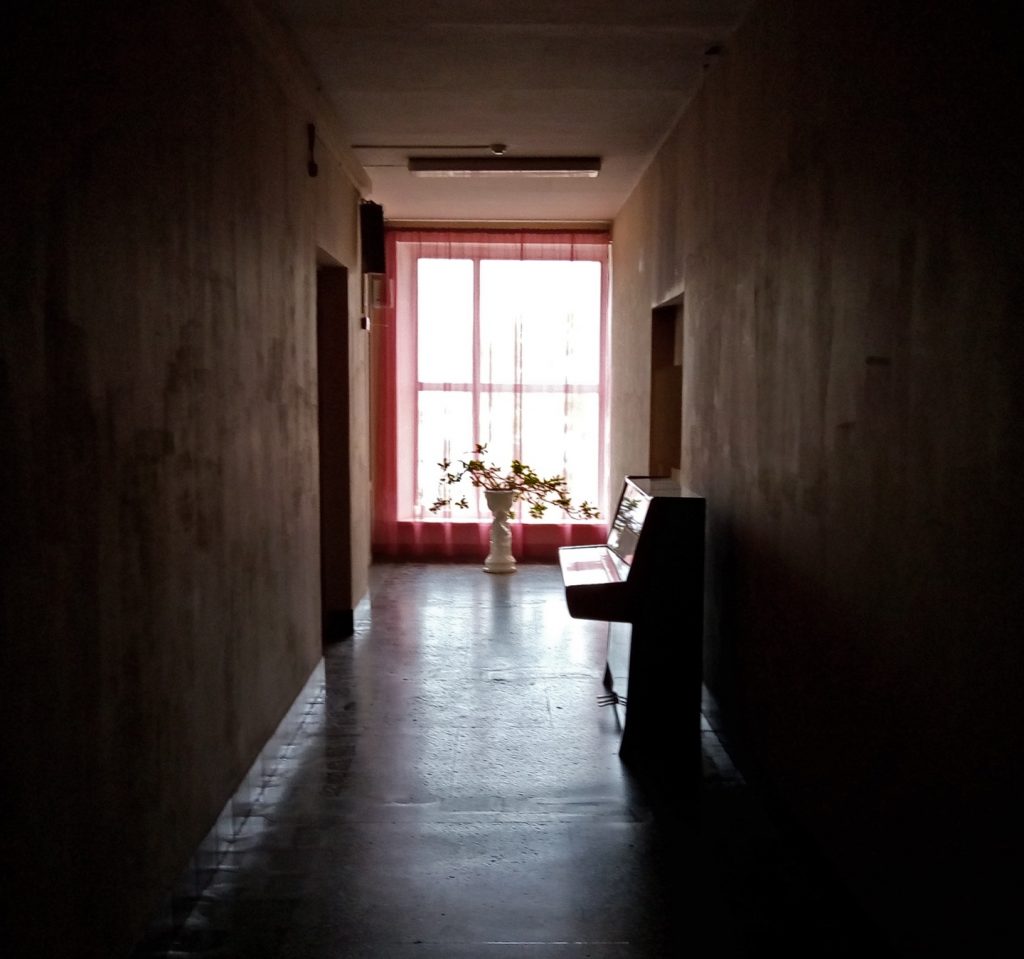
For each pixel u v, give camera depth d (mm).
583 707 4090
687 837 2840
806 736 2615
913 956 1905
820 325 2504
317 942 2271
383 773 3346
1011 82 1514
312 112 4043
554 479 7383
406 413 7684
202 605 2525
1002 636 1547
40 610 1597
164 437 2217
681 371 5008
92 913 1819
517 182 6016
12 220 1498
